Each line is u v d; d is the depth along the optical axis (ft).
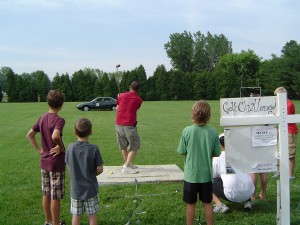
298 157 29.60
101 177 22.39
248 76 254.27
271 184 21.30
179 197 18.94
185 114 82.99
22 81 194.49
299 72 183.52
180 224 15.47
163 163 28.30
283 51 228.63
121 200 18.62
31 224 15.56
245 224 15.29
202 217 16.11
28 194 19.89
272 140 13.88
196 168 13.42
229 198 16.47
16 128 54.29
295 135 22.15
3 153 33.14
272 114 13.78
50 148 14.01
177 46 311.06
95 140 41.32
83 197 12.85
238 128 13.84
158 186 20.98
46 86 196.95
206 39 323.37
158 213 16.67
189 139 13.57
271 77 200.44
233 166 13.94
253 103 13.73
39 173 24.98
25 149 35.37
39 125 14.28
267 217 16.01
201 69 314.35
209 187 13.57
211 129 13.58
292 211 16.62
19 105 139.23
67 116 79.92
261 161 13.94
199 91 209.56
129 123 22.84
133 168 24.14
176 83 208.13
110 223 15.66
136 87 23.08
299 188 20.31
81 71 202.80
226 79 207.82
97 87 200.13
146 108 109.50
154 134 47.11
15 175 24.41
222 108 13.69
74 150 12.94
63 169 14.11
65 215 16.62
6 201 18.69
